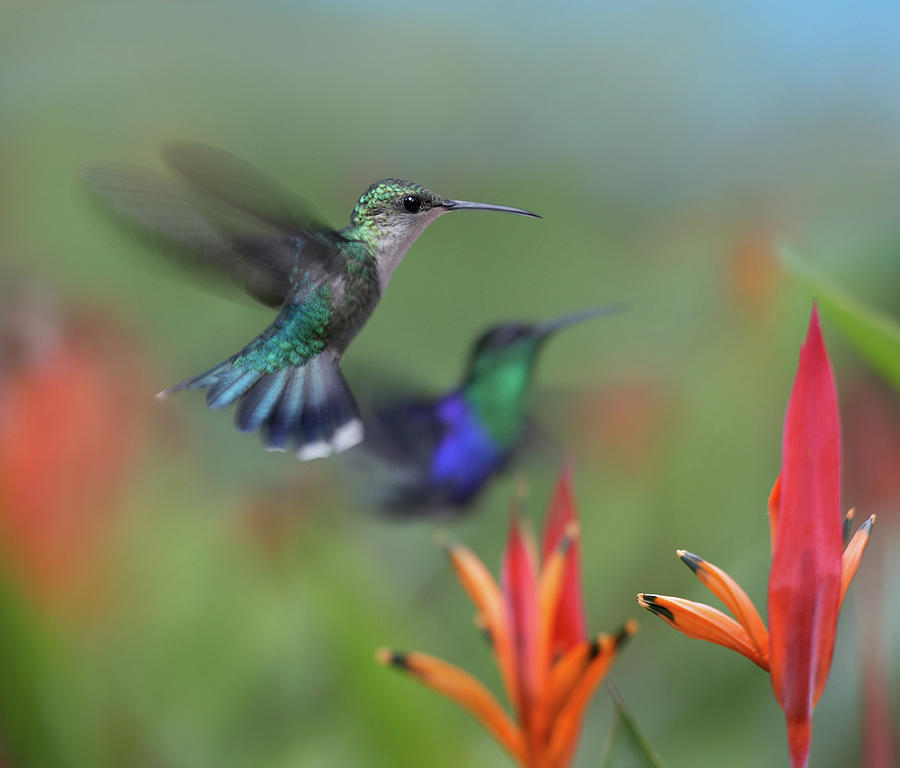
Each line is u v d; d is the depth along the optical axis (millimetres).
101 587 3422
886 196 4707
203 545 3604
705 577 2838
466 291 5328
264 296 3045
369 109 5809
